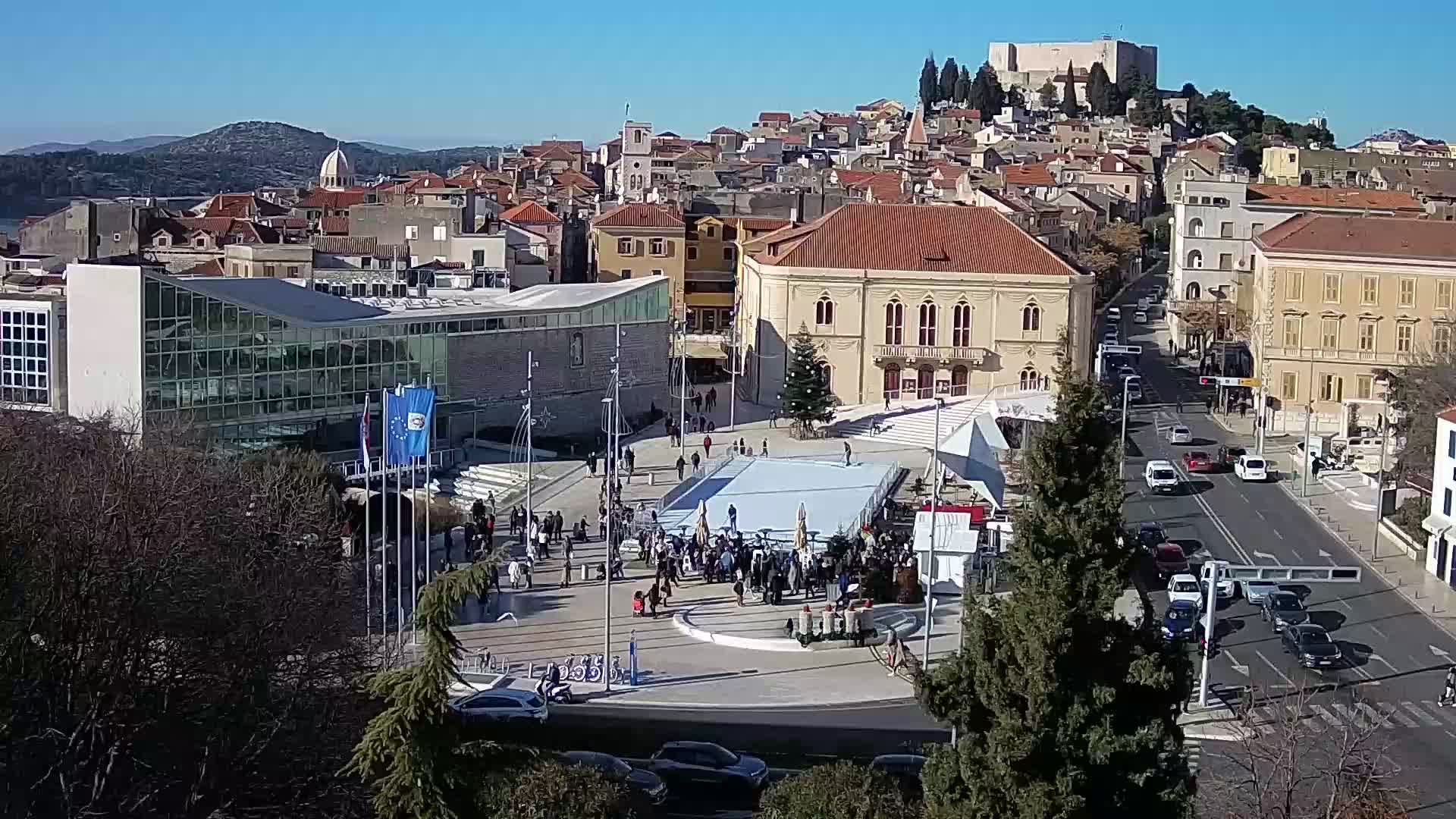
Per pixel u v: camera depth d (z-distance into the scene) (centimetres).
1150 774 3884
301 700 5338
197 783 4925
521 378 12638
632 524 9469
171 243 18188
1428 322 13800
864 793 4119
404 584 8306
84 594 5191
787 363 14525
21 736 4928
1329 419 14050
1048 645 3834
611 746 6091
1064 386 4072
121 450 7200
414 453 7581
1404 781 5778
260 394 10869
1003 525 8581
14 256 18125
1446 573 8975
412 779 3472
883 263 14262
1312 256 14012
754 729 6359
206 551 5719
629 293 13662
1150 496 11250
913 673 4072
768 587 8225
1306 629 7500
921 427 13162
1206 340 17288
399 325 11612
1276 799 5112
